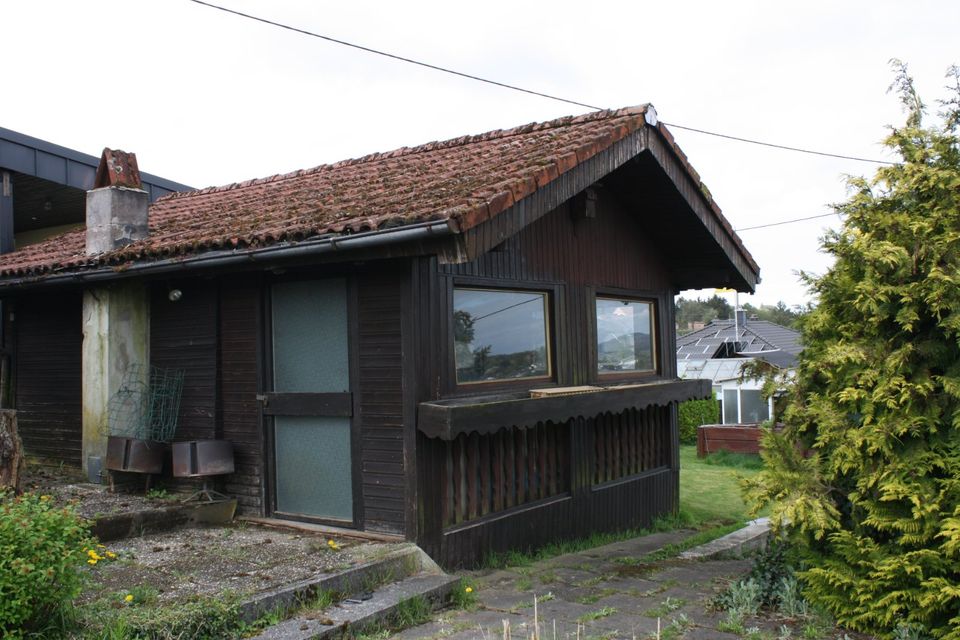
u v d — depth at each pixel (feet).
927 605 14.80
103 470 25.68
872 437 16.14
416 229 18.30
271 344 23.62
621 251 30.40
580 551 25.84
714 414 74.90
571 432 27.27
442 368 21.30
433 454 20.97
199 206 33.06
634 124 25.48
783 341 88.74
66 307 28.78
